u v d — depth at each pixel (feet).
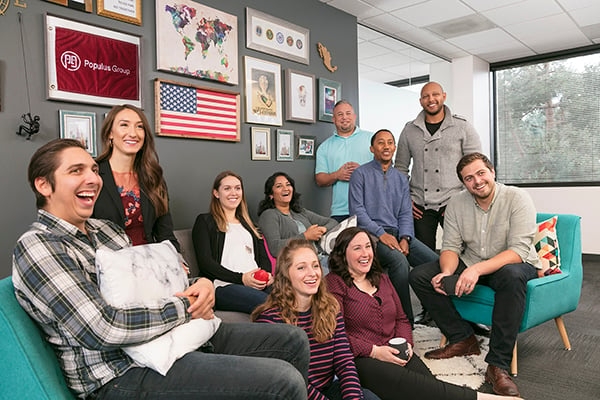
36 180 4.00
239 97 10.75
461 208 8.72
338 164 12.24
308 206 12.98
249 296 7.11
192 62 9.71
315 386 5.33
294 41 12.32
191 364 3.87
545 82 20.13
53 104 7.65
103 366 3.78
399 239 10.40
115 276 3.84
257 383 3.71
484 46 18.47
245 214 8.85
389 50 18.43
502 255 7.79
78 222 4.24
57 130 7.71
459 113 20.40
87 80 7.99
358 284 6.95
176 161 9.55
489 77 21.42
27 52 7.32
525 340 9.34
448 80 20.67
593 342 9.16
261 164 11.52
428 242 11.47
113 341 3.52
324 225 10.64
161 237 7.04
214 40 10.18
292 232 9.81
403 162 12.10
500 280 7.37
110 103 8.34
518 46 18.58
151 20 9.07
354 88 14.66
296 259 5.49
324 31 13.46
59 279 3.54
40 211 4.07
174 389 3.72
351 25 14.51
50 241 3.73
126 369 3.82
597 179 18.98
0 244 7.06
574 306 8.71
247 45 11.02
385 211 10.34
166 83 9.21
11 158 7.16
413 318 10.14
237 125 10.68
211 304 4.35
